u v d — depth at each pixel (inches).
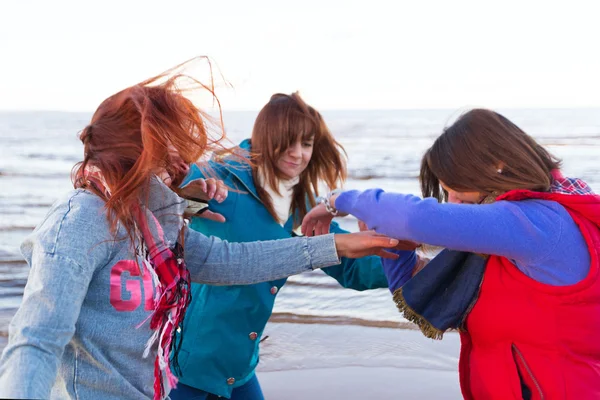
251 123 1029.8
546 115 1115.3
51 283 53.3
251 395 107.3
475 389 74.0
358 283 104.8
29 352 50.3
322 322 223.5
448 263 73.4
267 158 101.4
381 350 193.3
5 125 1104.8
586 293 64.2
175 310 65.4
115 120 61.8
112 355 60.1
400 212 67.4
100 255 58.3
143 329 61.5
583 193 70.2
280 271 77.2
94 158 61.5
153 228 63.5
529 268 65.7
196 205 91.3
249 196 103.0
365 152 734.5
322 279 281.6
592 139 834.2
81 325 58.6
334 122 1067.3
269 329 217.2
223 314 98.1
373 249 82.0
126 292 60.2
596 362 67.1
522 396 68.3
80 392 58.9
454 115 79.7
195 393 99.7
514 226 63.8
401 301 76.7
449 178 72.5
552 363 66.5
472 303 71.2
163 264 63.6
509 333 68.6
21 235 416.5
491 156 69.8
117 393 59.9
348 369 178.2
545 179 69.4
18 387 48.1
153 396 62.9
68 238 55.9
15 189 587.5
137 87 63.1
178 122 61.2
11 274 315.3
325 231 88.6
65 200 59.9
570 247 64.7
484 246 63.9
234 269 76.0
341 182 113.6
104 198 60.4
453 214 64.7
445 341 199.9
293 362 184.7
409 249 83.0
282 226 107.3
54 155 787.4
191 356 98.0
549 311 65.7
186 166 73.8
